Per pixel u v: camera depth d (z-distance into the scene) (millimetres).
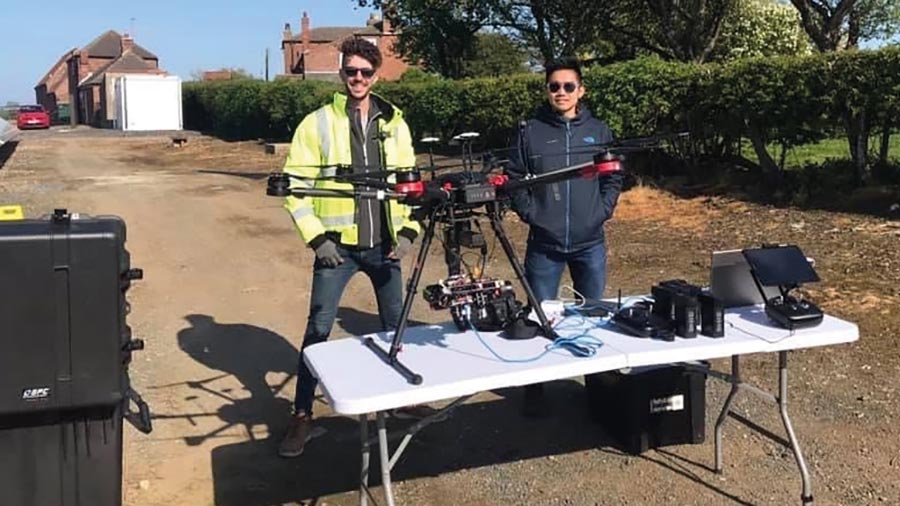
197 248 9922
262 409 4852
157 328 6547
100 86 64812
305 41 64688
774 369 4992
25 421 2768
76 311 2744
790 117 9750
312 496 3803
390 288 4133
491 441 4285
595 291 4340
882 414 4352
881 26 15961
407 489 3844
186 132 40906
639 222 9805
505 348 3176
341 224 3949
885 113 8836
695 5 16000
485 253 3393
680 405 4102
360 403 2695
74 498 2857
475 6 22062
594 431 4355
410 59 24703
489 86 14875
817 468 3854
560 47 21141
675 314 3285
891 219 8391
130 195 15305
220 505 3742
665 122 11211
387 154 3949
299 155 3873
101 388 2799
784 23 18328
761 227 8828
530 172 4145
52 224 2760
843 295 6242
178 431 4547
